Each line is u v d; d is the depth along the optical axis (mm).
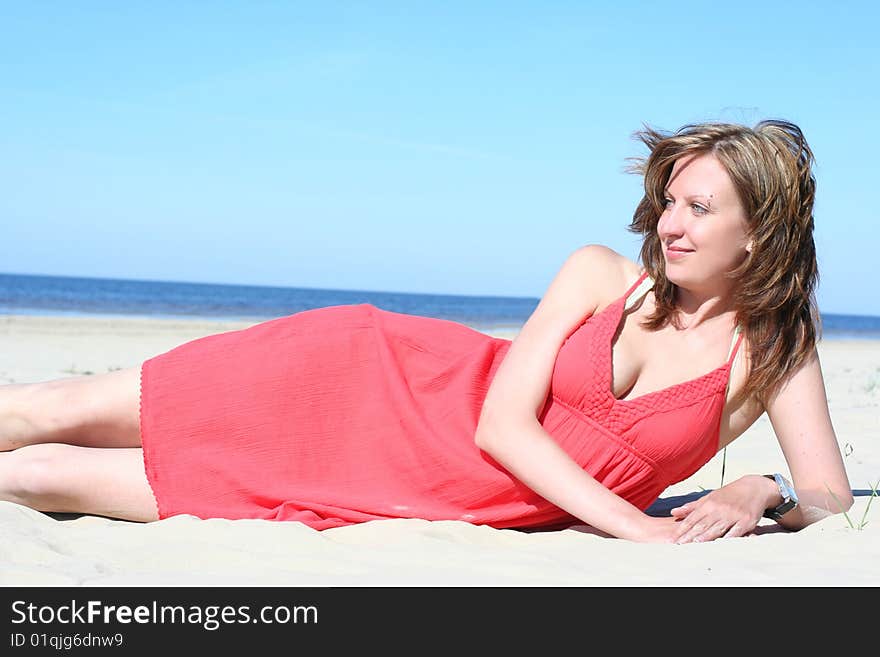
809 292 3289
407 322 3660
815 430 3352
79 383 3660
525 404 3248
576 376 3242
